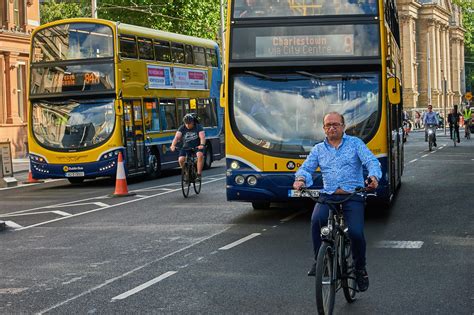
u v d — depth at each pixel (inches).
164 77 1225.4
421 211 691.4
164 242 550.6
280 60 636.7
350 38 631.2
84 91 1092.5
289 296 374.9
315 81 633.0
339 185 345.4
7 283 421.1
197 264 463.8
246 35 642.8
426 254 482.6
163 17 2450.8
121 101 1087.6
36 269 460.8
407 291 381.4
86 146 1090.1
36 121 1109.7
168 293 386.3
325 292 321.1
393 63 738.2
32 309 359.3
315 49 633.6
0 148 1158.3
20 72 2004.2
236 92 641.6
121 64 1095.6
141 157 1143.6
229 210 733.3
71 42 1099.9
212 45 1428.4
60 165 1097.4
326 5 635.5
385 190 631.2
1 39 1894.7
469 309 343.3
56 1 3321.9
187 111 1301.7
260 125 636.7
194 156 893.2
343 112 628.4
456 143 2151.8
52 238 587.2
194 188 898.1
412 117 4362.7
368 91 627.5
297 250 505.7
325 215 341.1
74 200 887.1
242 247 520.7
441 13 5595.5
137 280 420.8
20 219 714.2
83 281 421.4
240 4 646.5
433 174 1093.8
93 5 1798.7
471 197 796.6
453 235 555.5
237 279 416.8
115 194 900.6
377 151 625.3
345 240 352.2
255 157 634.8
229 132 639.8
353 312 343.0
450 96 5964.6
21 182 1232.8
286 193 630.5
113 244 548.4
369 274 424.2
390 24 698.8
